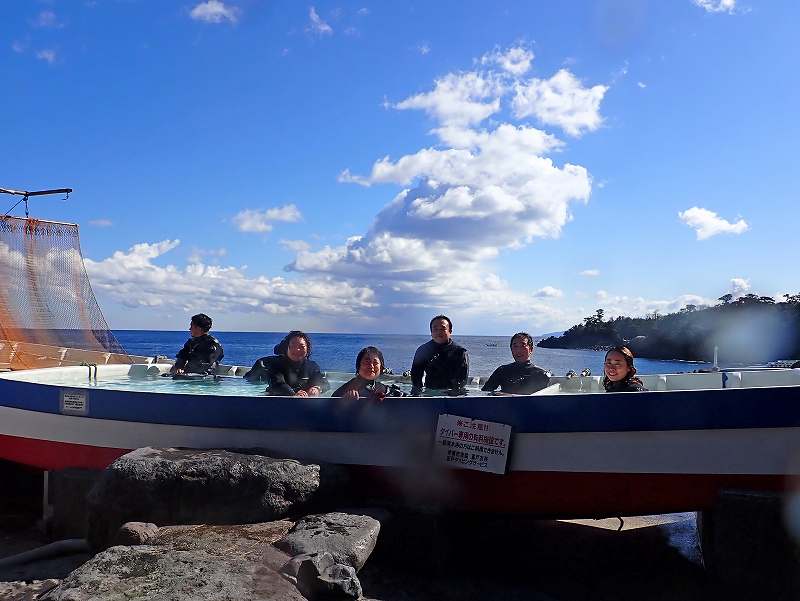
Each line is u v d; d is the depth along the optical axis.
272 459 5.80
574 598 5.64
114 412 7.06
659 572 6.28
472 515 6.24
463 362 7.99
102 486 5.60
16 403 7.76
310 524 5.16
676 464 5.48
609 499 5.74
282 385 7.73
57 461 7.45
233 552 4.67
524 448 5.88
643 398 5.53
